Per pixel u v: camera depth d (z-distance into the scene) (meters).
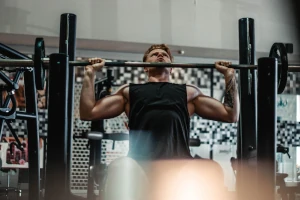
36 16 4.85
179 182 1.91
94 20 4.97
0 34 4.83
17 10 4.82
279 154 6.36
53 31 4.86
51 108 1.82
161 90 2.20
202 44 5.17
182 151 2.08
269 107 1.91
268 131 1.91
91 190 4.17
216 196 1.91
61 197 1.77
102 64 2.17
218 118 2.35
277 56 2.31
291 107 6.50
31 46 5.38
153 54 2.44
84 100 2.19
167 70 2.44
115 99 2.29
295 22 5.41
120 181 1.90
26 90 2.57
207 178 1.94
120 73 6.17
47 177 1.79
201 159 2.03
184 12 5.17
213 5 5.25
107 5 5.01
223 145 6.36
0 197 5.30
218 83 6.42
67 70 1.85
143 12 5.08
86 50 5.59
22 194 5.66
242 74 3.10
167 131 2.06
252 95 3.06
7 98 2.64
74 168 5.93
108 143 6.14
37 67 1.94
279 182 4.83
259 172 1.89
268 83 1.92
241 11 5.30
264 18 5.36
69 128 2.86
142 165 1.95
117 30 5.00
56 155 1.79
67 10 4.91
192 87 2.36
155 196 1.88
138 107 2.16
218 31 5.23
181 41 5.13
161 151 2.01
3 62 1.96
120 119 6.11
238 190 3.09
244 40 3.22
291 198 4.85
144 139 2.06
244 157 3.00
